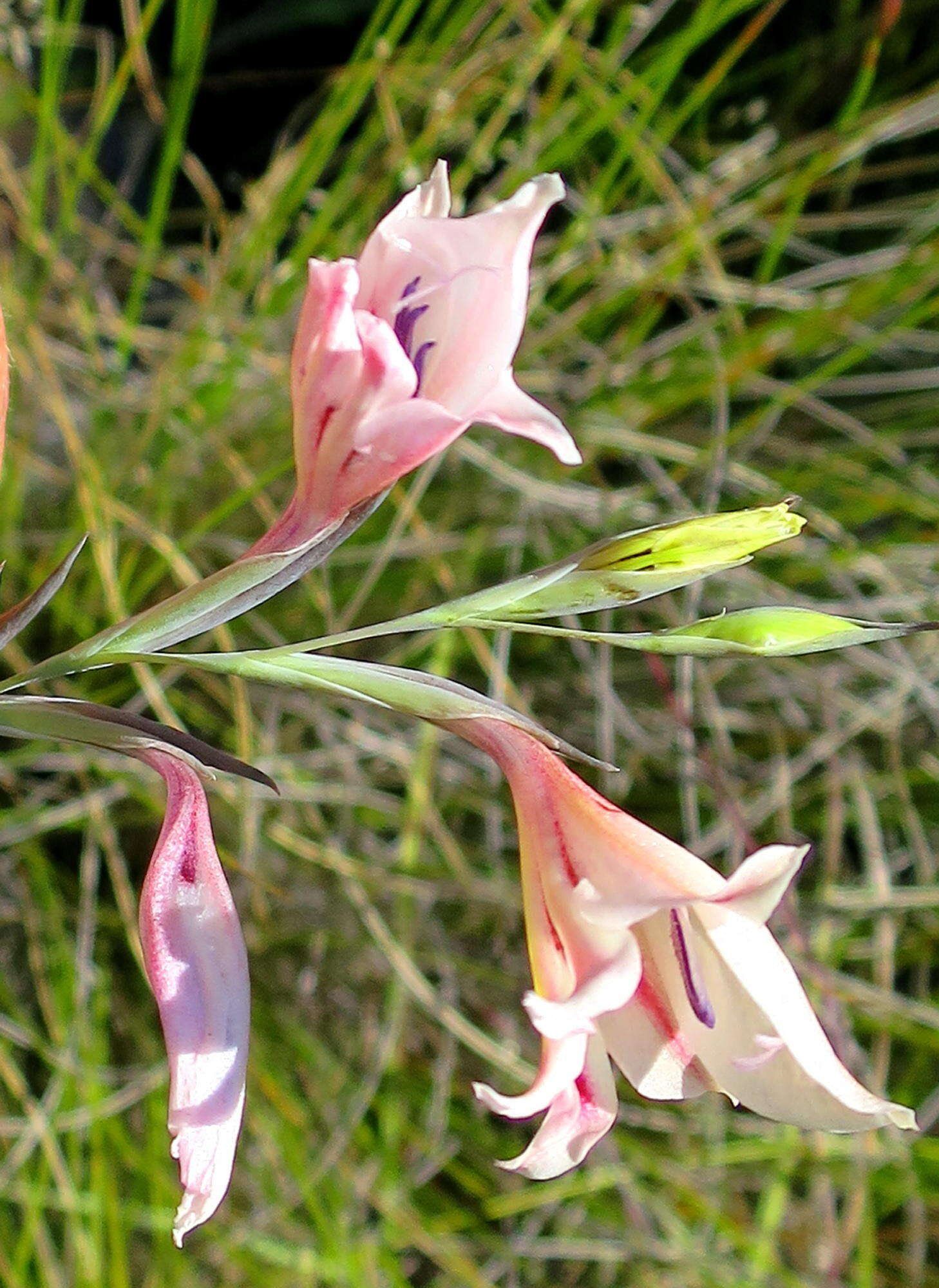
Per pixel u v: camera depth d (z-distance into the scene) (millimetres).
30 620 336
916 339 661
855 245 777
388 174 596
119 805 605
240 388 654
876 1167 583
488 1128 602
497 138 713
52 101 556
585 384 649
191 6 531
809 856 641
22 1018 542
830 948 616
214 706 625
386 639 637
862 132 600
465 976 628
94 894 583
